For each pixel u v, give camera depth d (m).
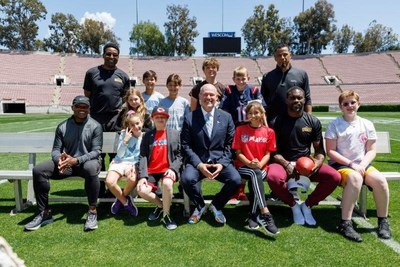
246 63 48.06
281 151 4.19
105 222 3.89
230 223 3.86
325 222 3.89
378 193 3.49
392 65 43.53
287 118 4.12
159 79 43.59
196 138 4.06
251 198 3.80
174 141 4.13
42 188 3.77
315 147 4.16
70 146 4.09
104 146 4.84
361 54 46.81
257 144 3.99
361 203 4.07
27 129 15.65
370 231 3.60
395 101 36.62
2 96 34.66
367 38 61.84
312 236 3.47
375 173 3.58
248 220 3.86
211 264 2.85
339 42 62.84
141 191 3.82
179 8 58.38
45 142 4.82
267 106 4.69
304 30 59.44
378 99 37.25
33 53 43.56
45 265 2.84
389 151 4.59
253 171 3.79
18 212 4.21
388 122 19.05
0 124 18.56
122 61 47.03
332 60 47.00
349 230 3.43
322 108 34.00
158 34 60.34
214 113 4.10
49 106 35.03
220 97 4.86
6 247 1.54
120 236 3.46
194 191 3.85
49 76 40.81
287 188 3.90
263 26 58.31
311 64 46.81
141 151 4.08
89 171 3.75
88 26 57.25
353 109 3.91
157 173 4.08
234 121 4.68
